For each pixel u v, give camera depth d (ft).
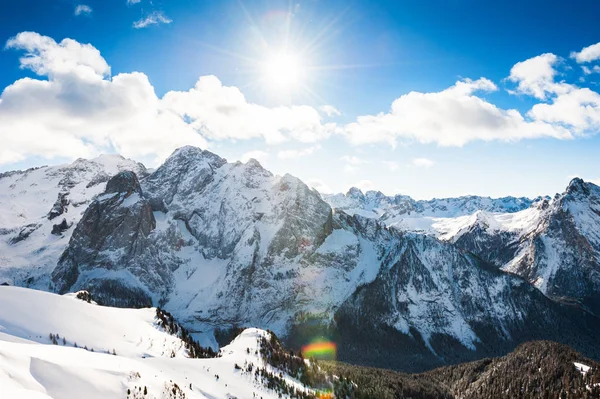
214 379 648.79
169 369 629.51
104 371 487.61
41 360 449.06
